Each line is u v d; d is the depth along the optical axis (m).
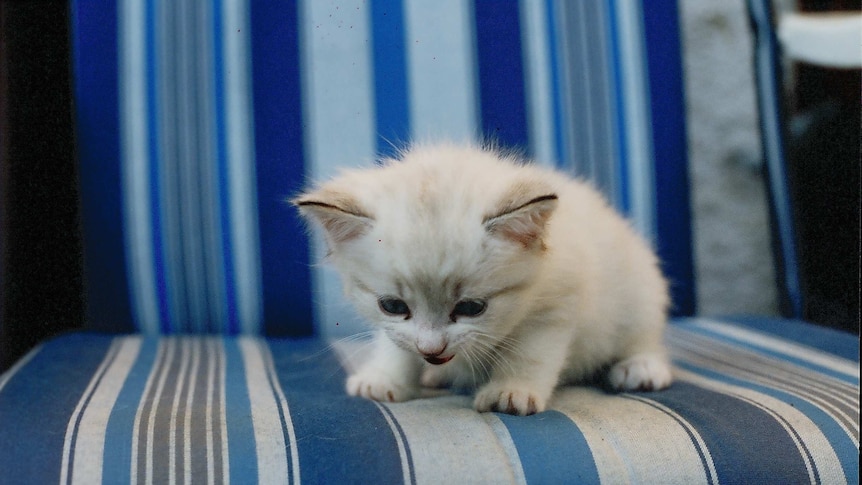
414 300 0.50
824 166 0.70
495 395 0.50
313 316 0.67
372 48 0.67
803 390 0.52
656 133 0.69
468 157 0.55
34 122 0.62
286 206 0.67
